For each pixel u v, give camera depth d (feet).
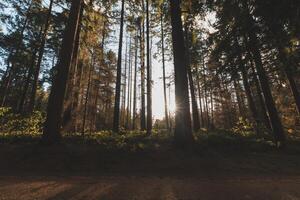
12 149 36.01
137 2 66.95
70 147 36.68
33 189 19.74
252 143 46.96
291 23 32.89
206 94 128.77
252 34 40.24
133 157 35.55
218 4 42.86
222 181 24.41
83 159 33.58
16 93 122.83
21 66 107.55
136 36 85.05
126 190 19.80
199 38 64.75
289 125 100.27
